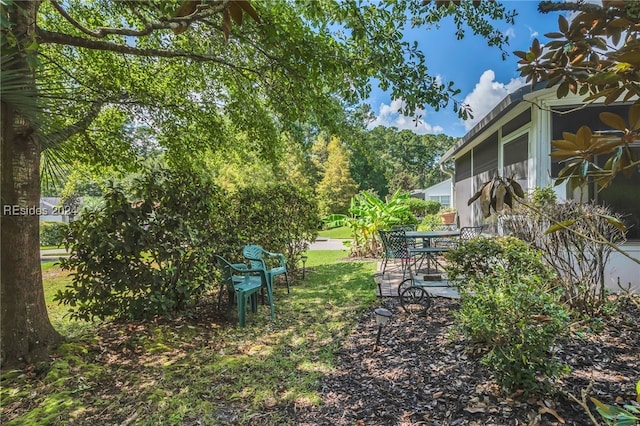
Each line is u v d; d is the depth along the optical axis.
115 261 3.75
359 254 9.93
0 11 1.57
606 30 1.53
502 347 2.29
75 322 4.21
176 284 4.18
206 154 6.29
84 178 5.98
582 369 2.65
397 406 2.31
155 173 4.26
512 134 6.39
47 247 14.23
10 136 2.85
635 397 2.23
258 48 3.97
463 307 2.87
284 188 6.52
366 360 3.04
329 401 2.43
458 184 11.80
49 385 2.66
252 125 5.49
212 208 4.62
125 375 2.88
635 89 1.32
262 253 5.25
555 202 4.27
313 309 4.64
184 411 2.35
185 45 4.67
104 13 4.35
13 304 2.92
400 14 3.49
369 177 30.27
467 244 3.90
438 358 2.96
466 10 3.43
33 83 2.15
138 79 5.14
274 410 2.35
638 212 4.89
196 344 3.52
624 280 4.83
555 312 2.39
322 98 4.31
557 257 3.94
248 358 3.17
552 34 1.70
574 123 5.01
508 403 2.22
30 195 2.99
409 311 4.32
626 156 1.33
